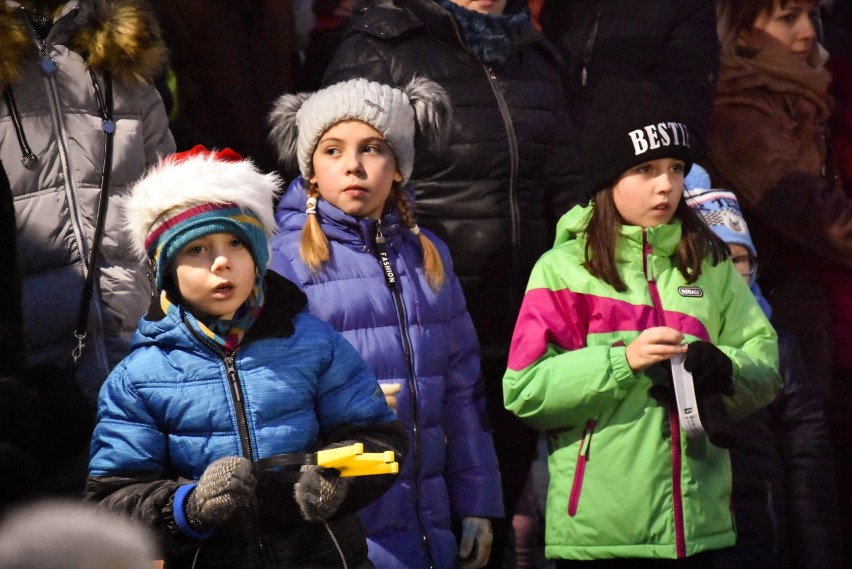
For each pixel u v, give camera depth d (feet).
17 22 40.32
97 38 41.32
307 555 31.37
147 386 30.99
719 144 60.39
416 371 41.01
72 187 40.29
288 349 32.04
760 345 43.80
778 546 49.98
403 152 43.04
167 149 43.55
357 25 51.67
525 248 50.60
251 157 53.88
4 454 32.01
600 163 43.83
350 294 40.73
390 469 29.27
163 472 30.91
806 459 51.52
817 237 59.47
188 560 30.66
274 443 31.07
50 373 36.68
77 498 36.73
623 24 57.00
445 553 40.42
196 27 53.01
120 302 40.29
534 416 42.24
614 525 41.32
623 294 43.06
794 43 62.03
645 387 41.81
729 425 39.78
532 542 51.01
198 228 31.17
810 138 61.05
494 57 50.83
